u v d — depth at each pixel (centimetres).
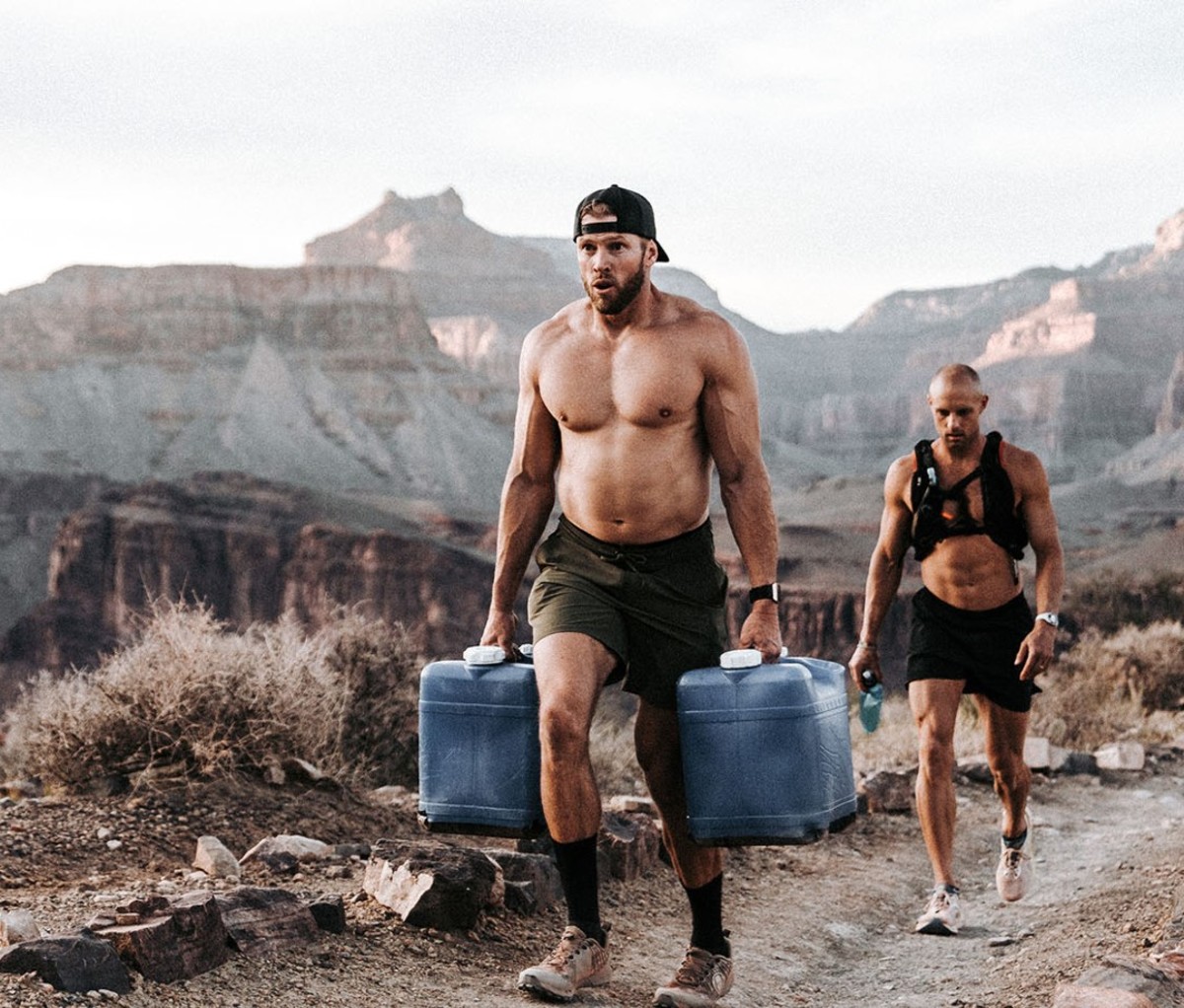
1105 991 428
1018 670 659
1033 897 717
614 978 503
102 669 775
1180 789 1141
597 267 455
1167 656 1870
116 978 401
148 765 745
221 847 626
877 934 650
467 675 470
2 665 13412
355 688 988
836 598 10394
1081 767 1192
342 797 775
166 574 13050
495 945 521
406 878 530
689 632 467
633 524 465
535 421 488
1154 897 634
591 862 462
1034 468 652
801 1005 516
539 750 465
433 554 12025
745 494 467
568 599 467
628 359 462
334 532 12500
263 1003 417
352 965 468
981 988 525
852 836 855
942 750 659
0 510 17975
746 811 435
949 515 661
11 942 416
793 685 433
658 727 478
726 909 652
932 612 670
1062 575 652
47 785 755
